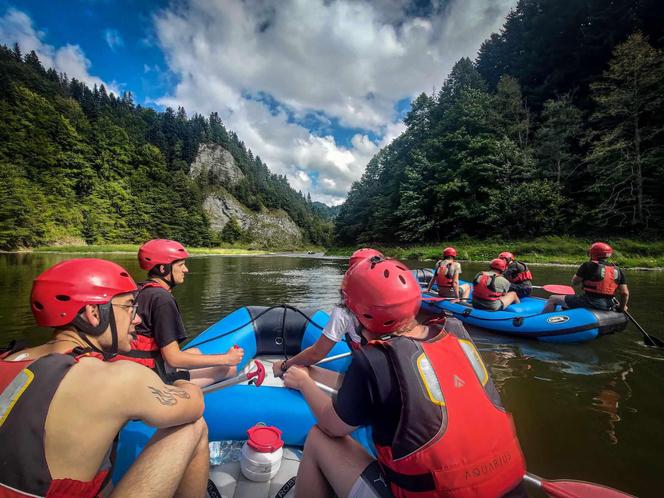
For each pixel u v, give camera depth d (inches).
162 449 50.1
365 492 49.6
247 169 5191.9
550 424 107.6
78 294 45.9
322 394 61.1
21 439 34.5
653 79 909.8
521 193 1063.6
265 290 394.3
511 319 206.7
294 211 5059.1
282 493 68.1
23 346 48.0
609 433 102.7
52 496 35.4
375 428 47.3
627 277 486.3
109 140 2696.9
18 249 1424.7
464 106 1273.4
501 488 44.1
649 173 935.7
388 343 47.7
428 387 44.2
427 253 1050.7
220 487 70.6
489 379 50.9
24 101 2281.0
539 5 1594.5
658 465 88.6
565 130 1133.7
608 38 1253.1
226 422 86.3
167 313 84.8
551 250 881.5
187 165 4303.6
